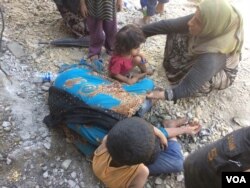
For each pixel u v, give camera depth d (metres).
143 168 2.20
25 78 2.89
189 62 2.78
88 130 2.37
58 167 2.41
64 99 2.50
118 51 2.66
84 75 2.60
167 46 2.98
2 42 3.10
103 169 2.22
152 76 3.07
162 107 2.84
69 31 3.36
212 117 2.85
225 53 2.62
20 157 2.42
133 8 3.80
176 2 4.01
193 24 2.54
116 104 2.41
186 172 1.81
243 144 1.54
